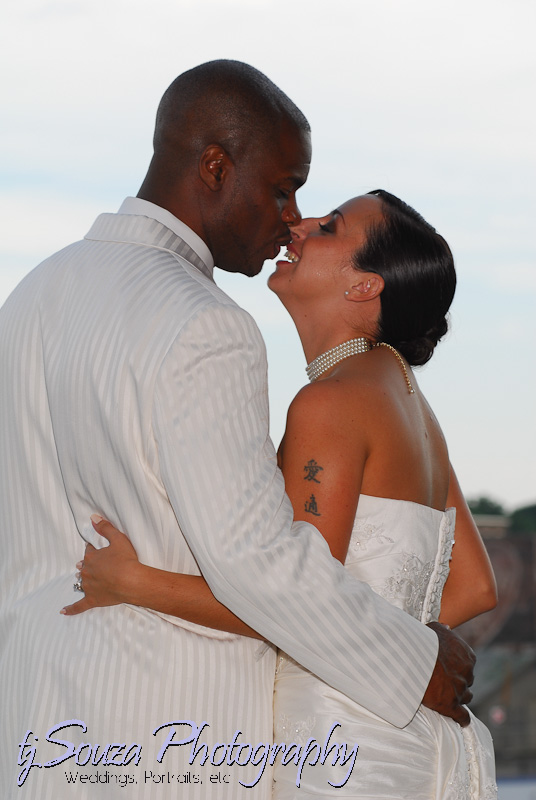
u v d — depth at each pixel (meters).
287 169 2.06
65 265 2.00
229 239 2.08
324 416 2.06
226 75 2.02
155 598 1.79
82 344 1.84
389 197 2.45
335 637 1.82
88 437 1.82
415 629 1.95
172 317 1.76
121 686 1.78
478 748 2.16
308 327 2.47
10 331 2.02
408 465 2.18
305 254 2.41
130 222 1.99
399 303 2.36
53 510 1.95
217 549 1.69
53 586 1.93
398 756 1.97
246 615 1.78
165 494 1.77
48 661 1.84
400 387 2.26
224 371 1.75
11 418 1.99
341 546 2.02
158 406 1.71
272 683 2.01
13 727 1.87
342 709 2.00
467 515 2.54
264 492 1.76
